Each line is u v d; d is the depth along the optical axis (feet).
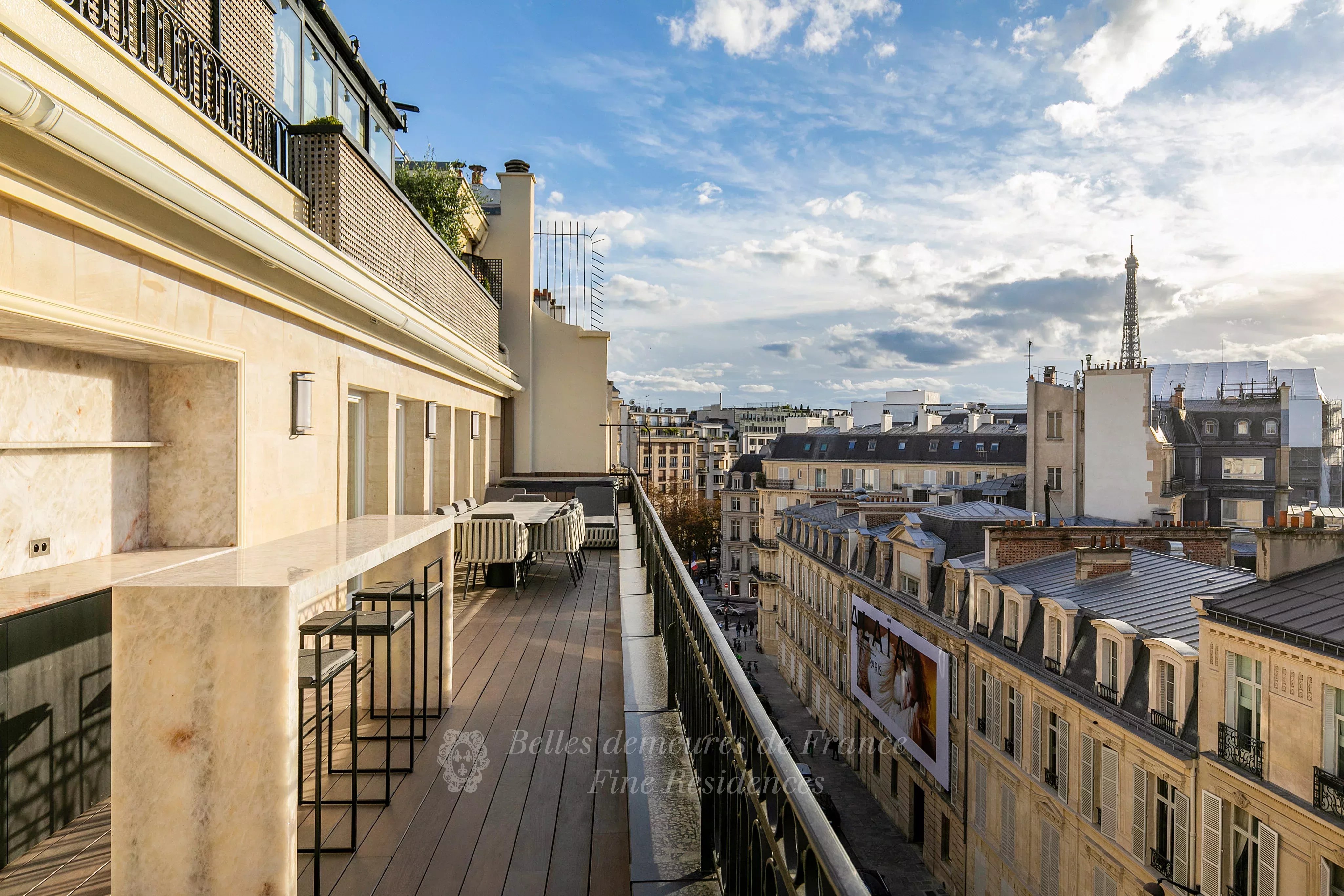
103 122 10.50
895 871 76.59
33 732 10.31
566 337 61.57
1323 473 209.67
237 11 17.94
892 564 92.89
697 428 447.01
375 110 31.83
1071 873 51.62
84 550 13.14
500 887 9.30
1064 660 53.67
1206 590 54.70
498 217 60.29
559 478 59.77
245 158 16.07
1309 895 34.65
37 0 9.53
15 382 11.60
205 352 14.02
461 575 34.37
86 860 9.96
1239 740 38.88
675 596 13.30
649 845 8.70
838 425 242.78
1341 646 33.27
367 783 12.32
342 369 21.74
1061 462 140.36
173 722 8.18
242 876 8.14
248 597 8.25
